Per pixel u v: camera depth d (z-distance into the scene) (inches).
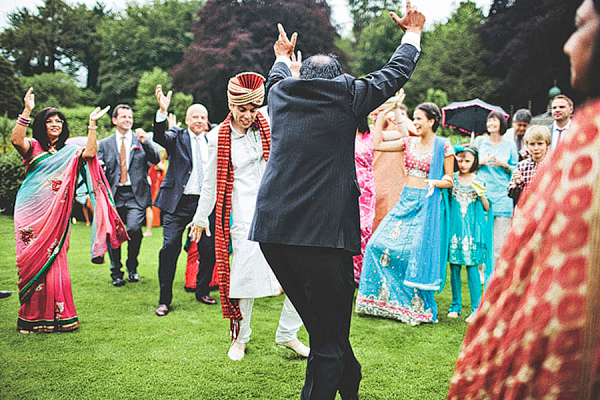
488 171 214.7
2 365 123.0
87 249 291.3
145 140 216.5
